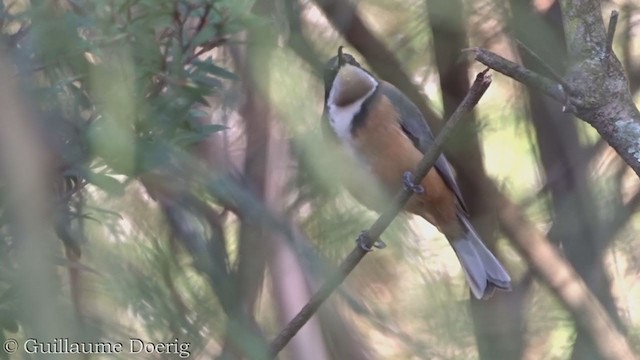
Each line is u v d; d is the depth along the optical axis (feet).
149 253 9.93
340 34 19.10
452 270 26.25
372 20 18.99
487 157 27.20
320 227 10.98
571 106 15.02
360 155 24.58
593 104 14.97
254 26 12.65
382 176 24.88
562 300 23.88
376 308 13.19
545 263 24.81
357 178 10.29
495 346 18.99
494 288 24.39
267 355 9.70
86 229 11.53
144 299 9.27
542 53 19.15
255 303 15.43
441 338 13.35
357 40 19.66
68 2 11.80
